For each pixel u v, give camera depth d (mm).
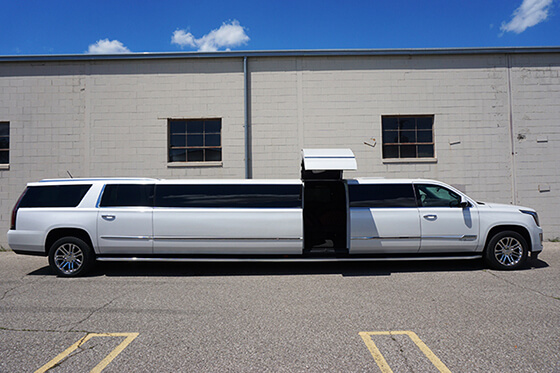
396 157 11188
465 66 11125
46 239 7184
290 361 3549
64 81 11055
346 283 6453
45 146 10945
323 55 11156
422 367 3408
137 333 4266
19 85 11031
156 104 11102
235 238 7141
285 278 6859
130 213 7152
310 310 5039
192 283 6555
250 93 11172
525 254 7211
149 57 11094
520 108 11016
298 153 11039
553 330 4227
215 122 11281
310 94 11141
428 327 4367
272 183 7410
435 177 10945
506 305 5137
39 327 4469
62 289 6195
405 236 7199
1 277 7121
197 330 4348
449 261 8148
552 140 10914
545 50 10992
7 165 10836
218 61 11188
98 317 4812
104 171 10953
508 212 7312
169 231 7117
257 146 11062
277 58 11219
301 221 7191
